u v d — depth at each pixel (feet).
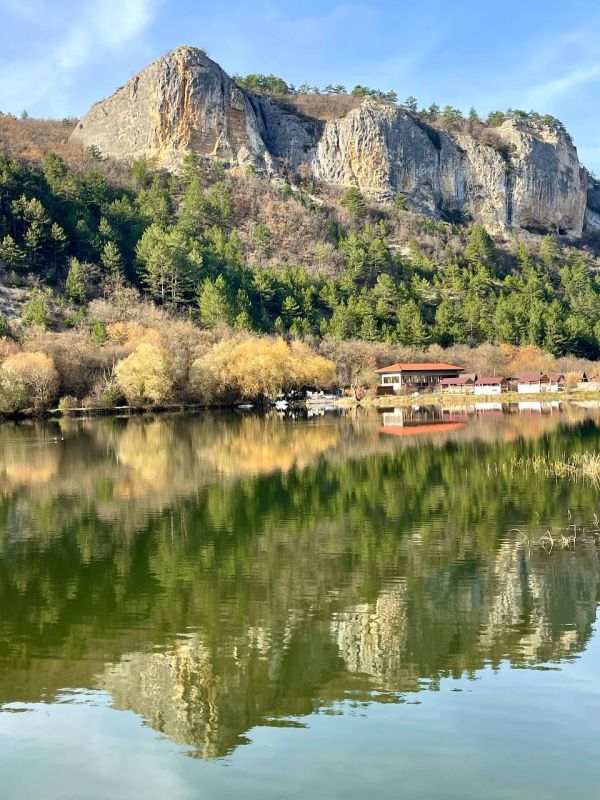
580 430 247.91
